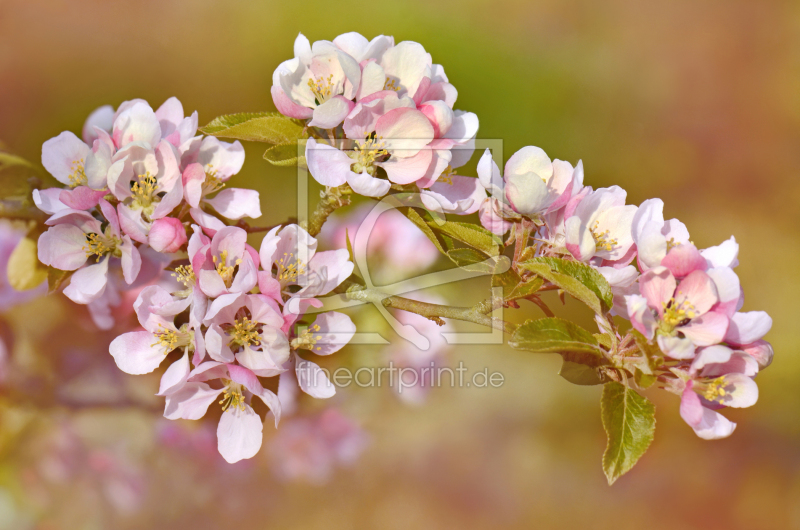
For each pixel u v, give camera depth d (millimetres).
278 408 866
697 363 848
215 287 862
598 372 867
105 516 1002
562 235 879
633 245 878
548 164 883
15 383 979
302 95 890
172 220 879
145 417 1005
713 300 855
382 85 881
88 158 883
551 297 1048
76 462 999
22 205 932
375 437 1042
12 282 938
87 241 898
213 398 881
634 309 852
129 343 881
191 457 1017
